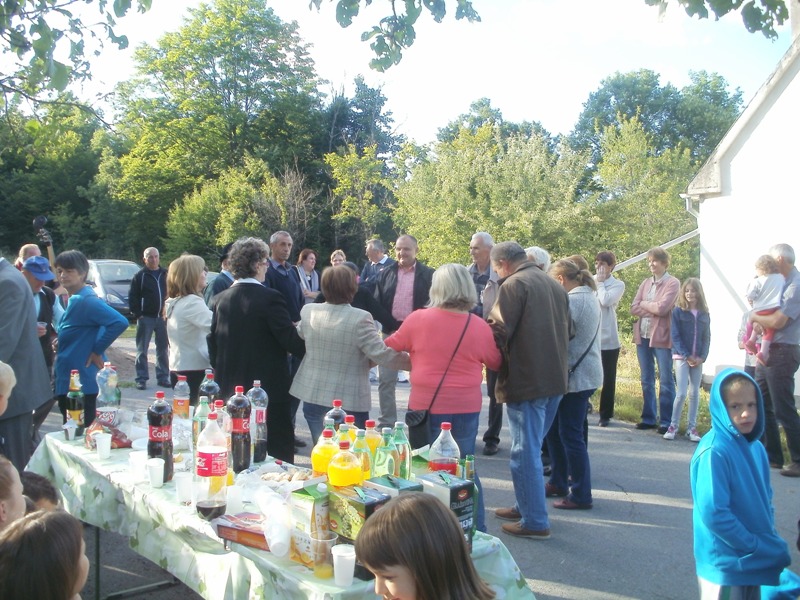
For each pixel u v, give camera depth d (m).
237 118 35.94
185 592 3.80
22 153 6.73
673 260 27.36
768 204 9.79
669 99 47.22
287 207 29.30
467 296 3.94
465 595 1.59
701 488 2.64
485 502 5.18
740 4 4.09
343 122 40.22
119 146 40.78
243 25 36.12
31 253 6.82
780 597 2.85
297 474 2.90
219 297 4.57
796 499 5.27
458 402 3.87
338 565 2.17
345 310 4.27
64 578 1.68
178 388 4.11
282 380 4.43
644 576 3.95
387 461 2.79
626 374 11.81
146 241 36.94
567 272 5.02
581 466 4.96
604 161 33.25
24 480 2.89
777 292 5.74
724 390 2.67
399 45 4.73
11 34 4.80
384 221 32.09
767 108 9.73
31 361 4.13
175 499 2.92
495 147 25.61
